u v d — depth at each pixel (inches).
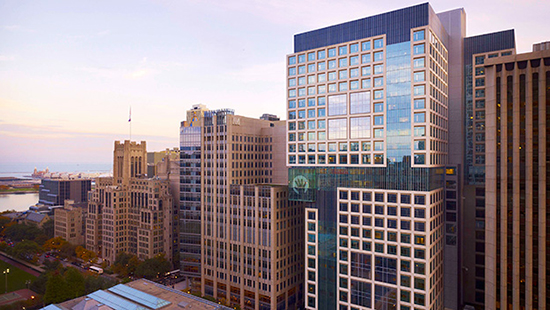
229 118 6235.2
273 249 5433.1
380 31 4483.3
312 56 5098.4
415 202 4143.7
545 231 3508.9
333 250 4771.2
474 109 4987.7
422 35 4163.4
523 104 3683.6
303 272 6171.3
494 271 3791.8
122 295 4458.7
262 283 5551.2
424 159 4111.7
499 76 3806.6
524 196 3659.0
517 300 3649.1
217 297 6190.9
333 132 4842.5
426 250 4042.8
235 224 5964.6
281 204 5634.8
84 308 4111.7
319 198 4928.6
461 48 5054.1
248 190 5782.5
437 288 4379.9
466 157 5036.9
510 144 3747.5
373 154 4483.3
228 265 6033.5
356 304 4539.9
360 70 4621.1
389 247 4298.7
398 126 4308.6
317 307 4896.7
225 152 6225.4
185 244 7116.1
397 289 4229.8
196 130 6914.4
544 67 3540.8
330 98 4884.4
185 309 4126.5
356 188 4589.1
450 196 4660.4
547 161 3526.1
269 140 6899.6
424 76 4141.2
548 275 3486.7
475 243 4918.8
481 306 4867.1
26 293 6368.1
